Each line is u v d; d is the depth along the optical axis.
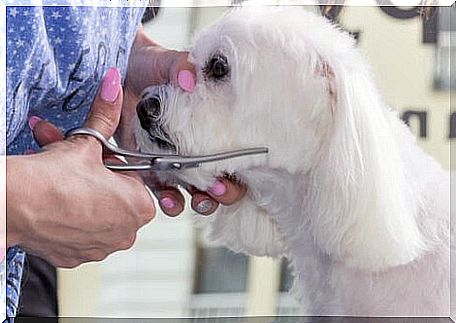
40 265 1.21
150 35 1.35
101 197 0.86
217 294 1.33
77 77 0.91
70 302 1.24
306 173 1.31
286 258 1.41
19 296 1.09
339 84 1.25
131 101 1.30
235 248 1.41
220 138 1.27
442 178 1.30
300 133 1.27
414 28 1.30
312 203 1.30
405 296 1.25
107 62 0.97
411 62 1.31
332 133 1.26
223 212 1.41
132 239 0.92
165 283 1.31
